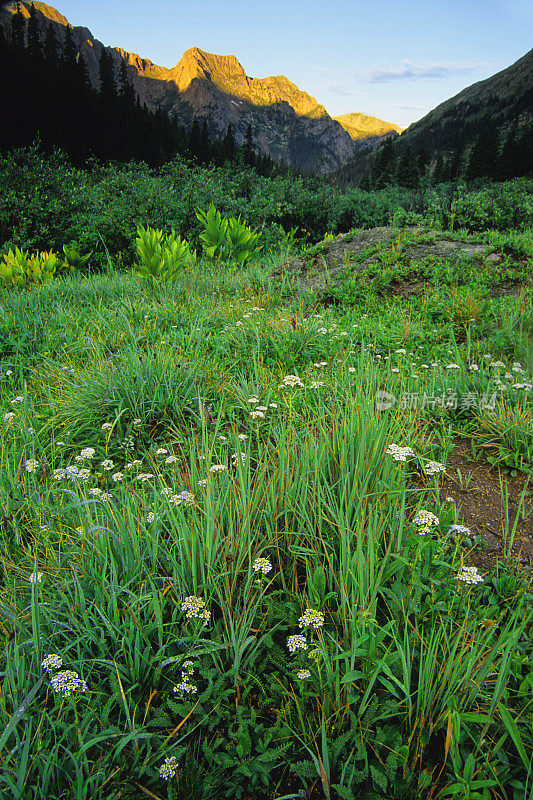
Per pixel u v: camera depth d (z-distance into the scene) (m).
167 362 3.95
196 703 1.56
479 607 1.91
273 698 1.62
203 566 1.92
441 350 4.43
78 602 1.79
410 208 19.05
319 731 1.48
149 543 2.03
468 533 2.38
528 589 2.04
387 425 2.85
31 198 13.33
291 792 1.43
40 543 2.30
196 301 6.12
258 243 11.62
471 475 2.85
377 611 1.86
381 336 4.73
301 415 3.45
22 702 1.44
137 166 19.78
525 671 1.65
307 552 2.02
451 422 3.38
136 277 7.91
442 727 1.48
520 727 1.48
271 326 4.93
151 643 1.77
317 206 16.77
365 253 7.38
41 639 1.68
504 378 3.71
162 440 3.46
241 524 2.14
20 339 4.93
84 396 3.71
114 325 5.22
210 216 9.20
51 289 7.07
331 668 1.57
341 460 2.43
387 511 2.24
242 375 4.09
